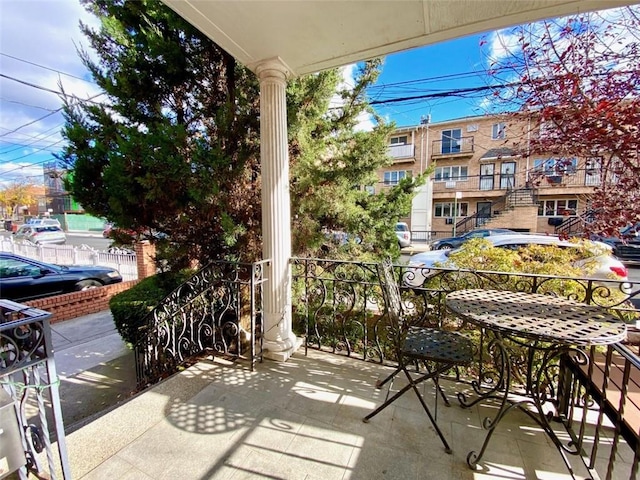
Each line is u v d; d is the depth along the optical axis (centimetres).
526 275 206
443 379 225
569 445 159
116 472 142
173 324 287
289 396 203
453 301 182
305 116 360
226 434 167
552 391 190
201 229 336
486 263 277
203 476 140
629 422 127
